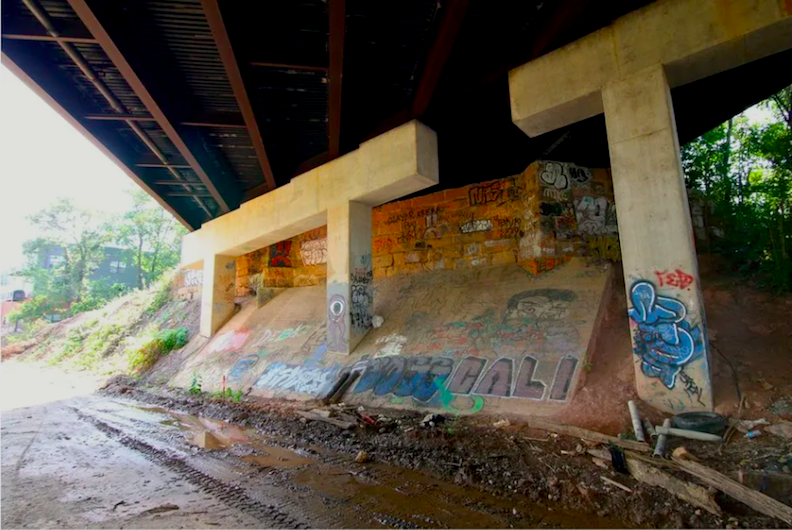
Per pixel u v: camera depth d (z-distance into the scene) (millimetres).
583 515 5188
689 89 10680
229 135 16109
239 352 18062
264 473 7156
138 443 9570
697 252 11750
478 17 9719
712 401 7082
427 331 12992
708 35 7895
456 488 6180
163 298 32469
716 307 9562
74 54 11016
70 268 53812
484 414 8984
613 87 8852
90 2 8695
